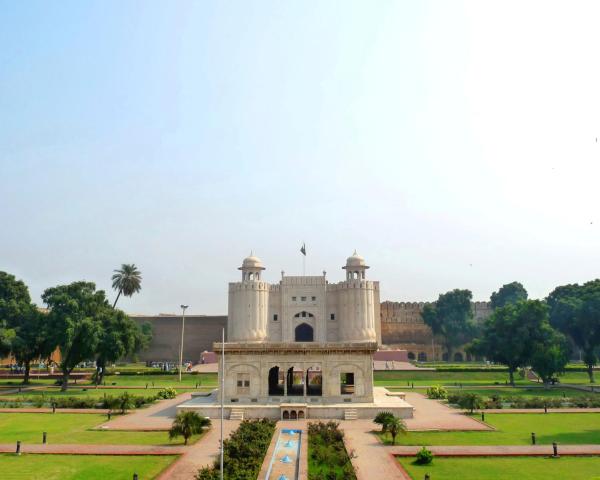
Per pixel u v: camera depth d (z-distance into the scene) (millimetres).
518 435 30297
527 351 62031
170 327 97250
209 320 97125
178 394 53469
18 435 30578
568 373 77375
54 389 58000
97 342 57688
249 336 81375
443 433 31031
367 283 83000
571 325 80812
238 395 39094
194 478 21016
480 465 23297
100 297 62969
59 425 34219
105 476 21469
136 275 81688
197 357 95812
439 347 109562
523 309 63625
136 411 40844
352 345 39094
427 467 23016
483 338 68500
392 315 110625
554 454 24891
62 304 59250
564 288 99188
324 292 84562
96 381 62031
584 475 21500
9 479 21047
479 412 39406
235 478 19875
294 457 24750
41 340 59219
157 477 21359
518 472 22031
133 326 65500
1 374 75562
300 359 39281
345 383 49656
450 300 108750
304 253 87562
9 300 72562
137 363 94812
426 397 50219
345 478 20750
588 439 29109
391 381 68000
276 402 38719
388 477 21250
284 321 83750
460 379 70438
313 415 37094
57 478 21188
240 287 83000
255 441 26281
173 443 27906
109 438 29594
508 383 65000
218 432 31219
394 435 28047
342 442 27672
